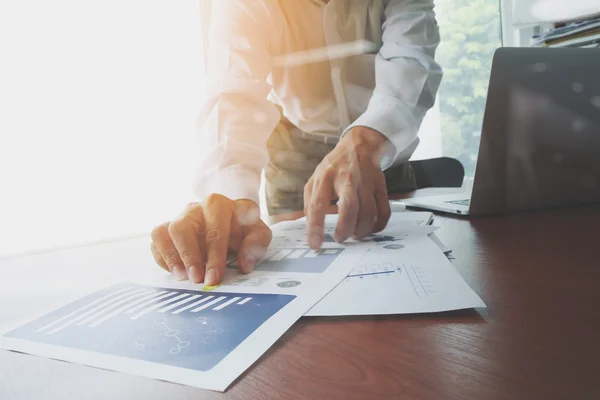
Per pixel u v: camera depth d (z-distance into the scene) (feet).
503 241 1.54
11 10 3.59
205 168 1.91
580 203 2.12
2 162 3.52
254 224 1.60
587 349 0.73
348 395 0.66
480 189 1.96
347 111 2.09
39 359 0.91
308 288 1.18
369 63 2.10
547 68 1.84
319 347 0.84
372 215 1.67
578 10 3.82
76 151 3.42
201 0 2.48
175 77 3.28
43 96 3.61
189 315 1.06
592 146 2.03
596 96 1.94
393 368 0.73
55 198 3.26
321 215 1.69
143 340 0.95
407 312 0.95
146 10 3.45
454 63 2.79
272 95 2.16
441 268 1.23
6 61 3.63
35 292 1.42
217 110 1.98
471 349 0.77
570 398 0.60
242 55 2.14
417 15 2.08
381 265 1.32
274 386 0.71
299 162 2.16
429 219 1.96
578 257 1.28
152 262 1.72
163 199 2.96
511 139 1.91
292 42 2.08
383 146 1.80
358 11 2.08
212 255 1.39
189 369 0.80
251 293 1.18
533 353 0.73
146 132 3.20
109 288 1.36
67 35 3.62
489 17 3.99
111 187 3.19
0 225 3.09
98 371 0.83
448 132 2.86
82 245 2.29
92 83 3.56
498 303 0.98
